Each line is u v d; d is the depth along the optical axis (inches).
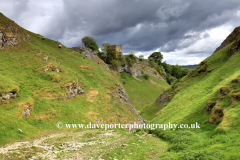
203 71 2642.7
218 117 1090.7
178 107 1988.2
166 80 7509.8
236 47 2271.2
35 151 875.4
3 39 2331.4
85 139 1370.6
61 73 2536.9
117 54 6131.9
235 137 764.6
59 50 4052.7
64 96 2122.3
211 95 1454.2
